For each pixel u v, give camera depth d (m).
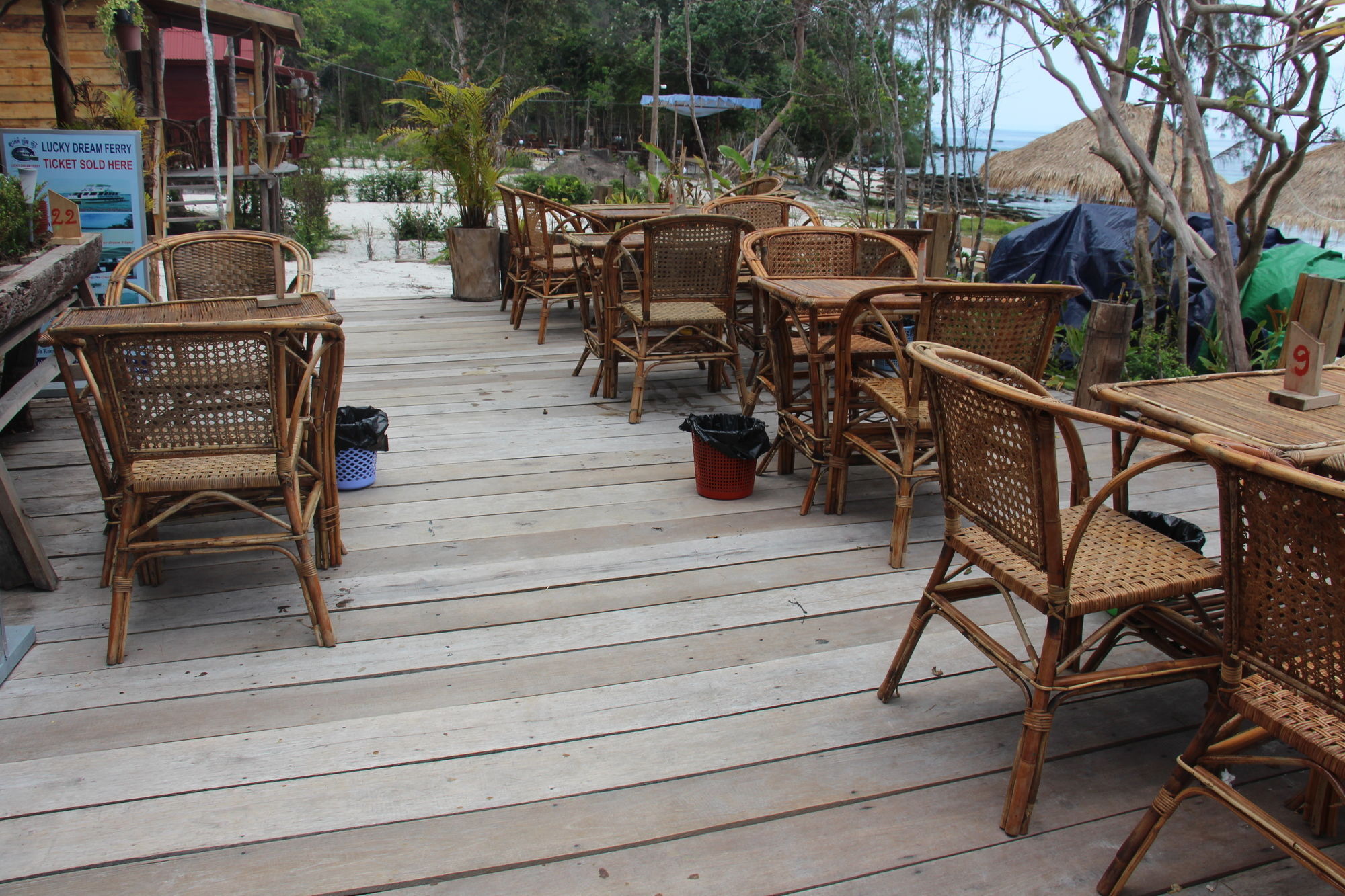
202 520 3.22
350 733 2.09
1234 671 1.46
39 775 1.93
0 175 3.71
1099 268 5.67
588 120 30.14
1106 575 1.83
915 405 2.81
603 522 3.24
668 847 1.77
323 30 39.91
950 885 1.68
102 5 7.73
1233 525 1.39
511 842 1.77
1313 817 1.80
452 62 30.62
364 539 3.09
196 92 15.91
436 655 2.41
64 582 2.77
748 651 2.45
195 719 2.13
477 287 7.39
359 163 27.53
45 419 4.31
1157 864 1.75
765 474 3.76
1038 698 1.75
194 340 2.21
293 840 1.77
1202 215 5.66
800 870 1.71
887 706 2.22
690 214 4.15
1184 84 4.15
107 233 4.98
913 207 11.16
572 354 5.66
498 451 3.95
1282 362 2.47
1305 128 4.08
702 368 5.41
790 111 15.52
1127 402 2.14
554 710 2.19
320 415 2.69
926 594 2.12
